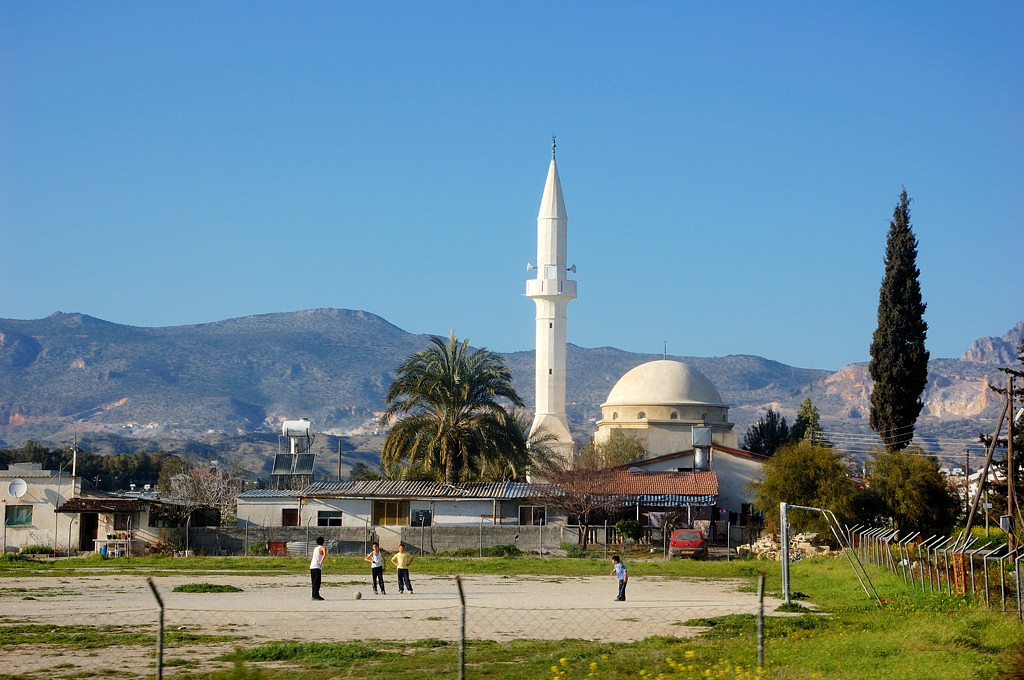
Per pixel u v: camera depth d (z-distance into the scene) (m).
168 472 154.50
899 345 88.19
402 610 35.50
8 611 34.56
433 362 77.56
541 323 110.12
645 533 74.44
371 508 75.12
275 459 82.75
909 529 69.88
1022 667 22.84
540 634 30.27
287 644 27.08
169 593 41.47
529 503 74.94
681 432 107.06
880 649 25.11
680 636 29.53
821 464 69.75
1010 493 60.38
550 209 110.56
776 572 56.00
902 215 89.50
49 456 162.62
